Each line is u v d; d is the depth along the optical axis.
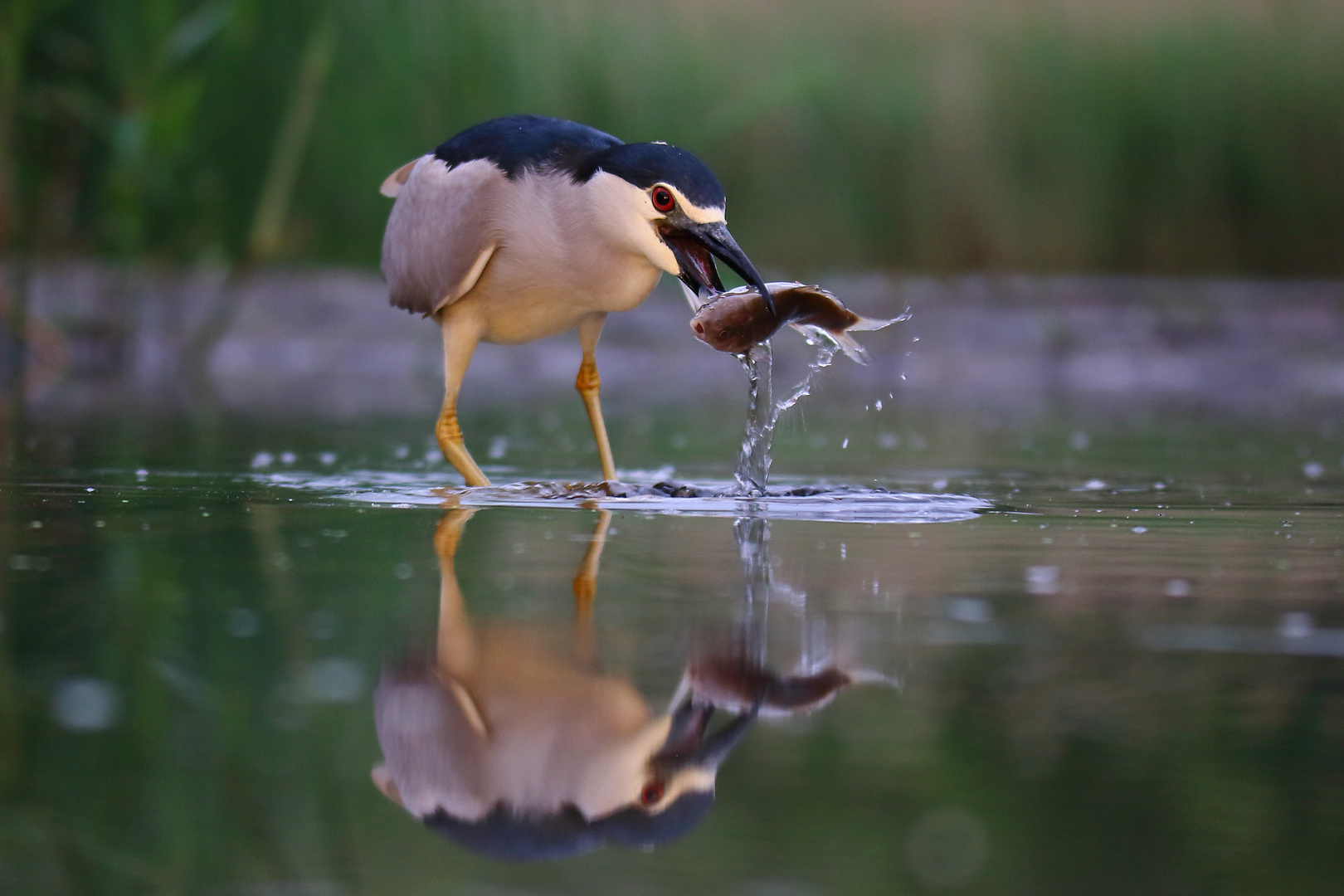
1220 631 5.37
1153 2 25.94
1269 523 8.10
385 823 3.56
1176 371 21.61
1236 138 25.00
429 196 10.17
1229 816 3.59
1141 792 3.75
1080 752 4.05
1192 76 25.08
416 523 7.81
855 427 14.88
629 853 3.42
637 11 24.88
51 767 3.82
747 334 8.82
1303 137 24.91
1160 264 25.19
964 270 25.16
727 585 6.17
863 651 5.08
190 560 6.57
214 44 20.78
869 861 3.34
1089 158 25.09
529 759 4.02
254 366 21.67
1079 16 25.73
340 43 21.34
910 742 4.14
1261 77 25.03
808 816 3.62
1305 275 25.09
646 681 4.71
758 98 22.67
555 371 22.67
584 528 7.71
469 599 5.82
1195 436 13.87
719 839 3.48
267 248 20.91
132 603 5.62
